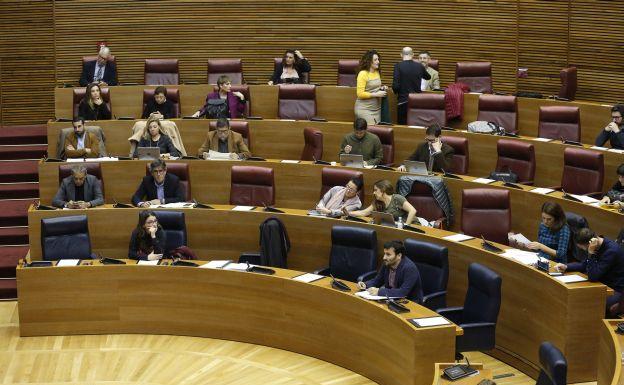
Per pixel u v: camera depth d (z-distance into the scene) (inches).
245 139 744.3
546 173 684.1
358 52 927.0
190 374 535.8
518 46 889.5
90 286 589.9
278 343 565.3
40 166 692.1
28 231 705.6
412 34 916.0
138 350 570.6
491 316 481.4
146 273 587.5
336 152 751.7
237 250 647.1
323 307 538.6
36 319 591.8
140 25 924.0
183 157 714.2
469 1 898.1
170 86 818.8
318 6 923.4
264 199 673.0
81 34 918.4
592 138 733.3
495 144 700.0
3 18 907.4
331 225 615.8
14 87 916.6
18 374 539.2
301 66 855.7
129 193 700.0
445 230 634.8
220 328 582.9
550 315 498.9
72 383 527.5
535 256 532.1
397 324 484.4
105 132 760.3
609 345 429.4
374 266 572.7
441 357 470.0
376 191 613.0
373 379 511.2
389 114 790.5
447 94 761.0
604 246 493.7
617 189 604.7
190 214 647.1
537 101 748.0
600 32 850.1
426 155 679.1
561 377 351.9
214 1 924.6
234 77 861.8
